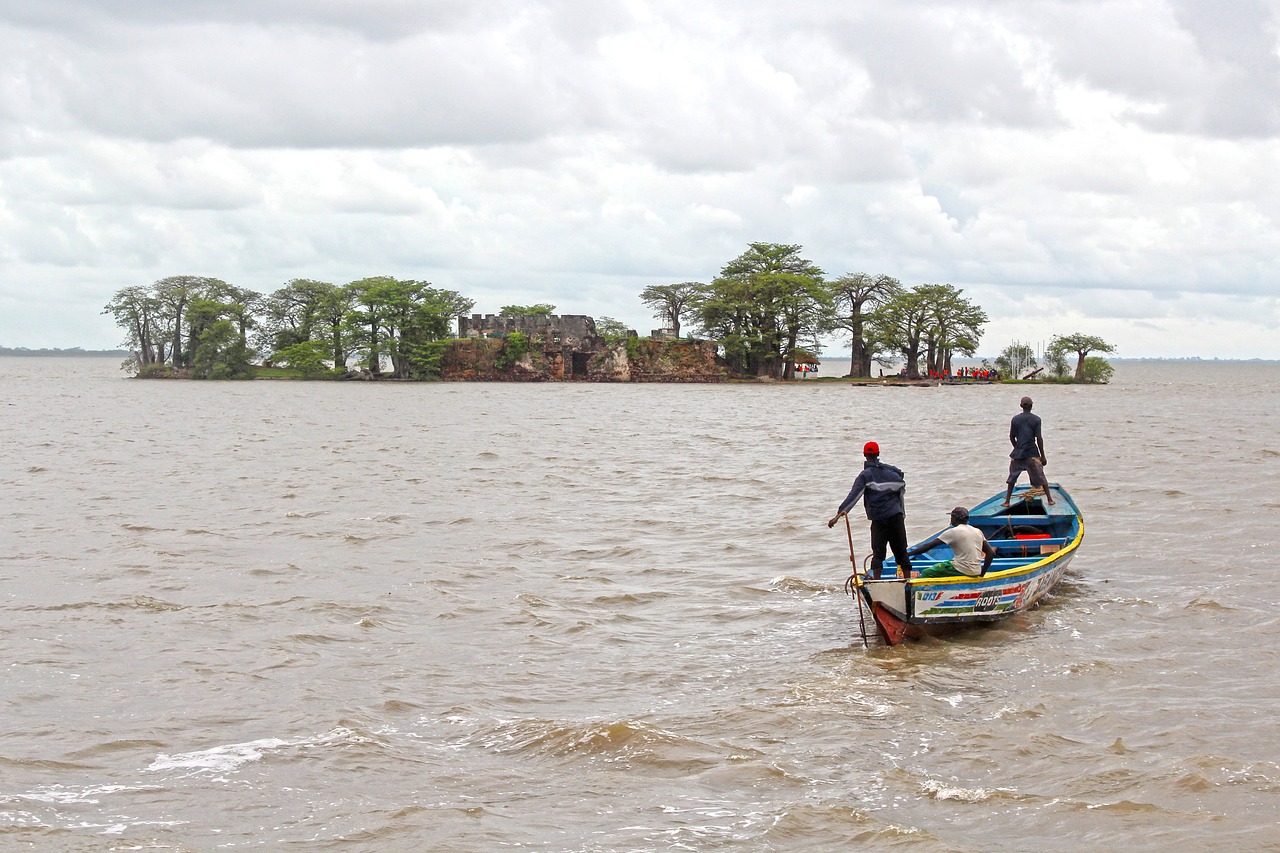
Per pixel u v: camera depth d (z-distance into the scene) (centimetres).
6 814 1038
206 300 17762
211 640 1633
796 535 2484
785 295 16075
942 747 1197
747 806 1062
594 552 2306
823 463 4100
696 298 17412
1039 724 1259
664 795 1090
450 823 1027
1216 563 2077
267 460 4241
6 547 2330
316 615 1778
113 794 1091
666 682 1442
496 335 16800
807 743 1216
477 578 2058
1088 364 16525
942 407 8919
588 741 1210
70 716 1308
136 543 2383
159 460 4225
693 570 2125
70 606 1816
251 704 1353
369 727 1273
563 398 10812
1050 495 2192
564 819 1038
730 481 3522
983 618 1659
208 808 1061
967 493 3103
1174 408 8356
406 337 16588
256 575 2073
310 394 11800
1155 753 1162
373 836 1002
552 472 3809
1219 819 1007
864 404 9556
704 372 16212
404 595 1917
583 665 1518
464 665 1518
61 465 4006
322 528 2589
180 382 16412
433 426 6412
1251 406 8669
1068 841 977
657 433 5819
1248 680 1400
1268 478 3312
